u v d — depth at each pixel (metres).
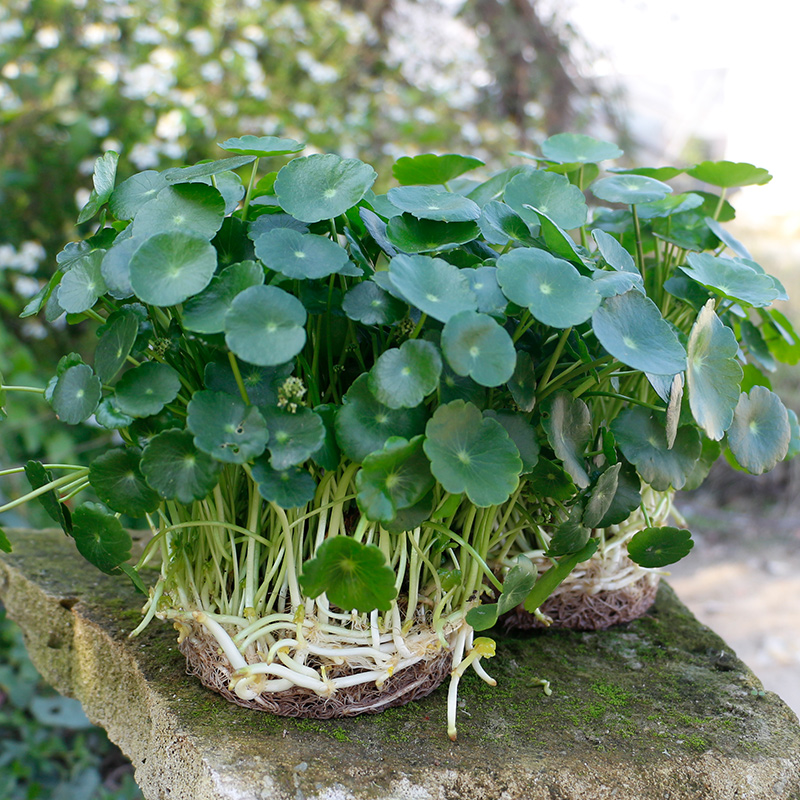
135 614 0.69
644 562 0.64
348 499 0.60
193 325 0.57
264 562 0.62
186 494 0.57
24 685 0.97
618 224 0.71
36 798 0.91
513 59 1.65
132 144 1.36
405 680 0.61
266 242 0.58
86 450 1.25
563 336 0.59
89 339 1.37
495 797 0.58
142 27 1.45
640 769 0.60
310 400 0.60
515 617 0.69
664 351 0.58
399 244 0.60
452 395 0.59
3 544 0.63
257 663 0.59
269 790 0.57
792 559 1.74
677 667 0.67
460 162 0.65
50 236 1.39
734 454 0.62
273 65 1.58
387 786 0.58
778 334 0.72
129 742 0.65
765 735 0.62
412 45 1.71
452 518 0.62
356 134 1.51
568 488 0.61
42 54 1.38
